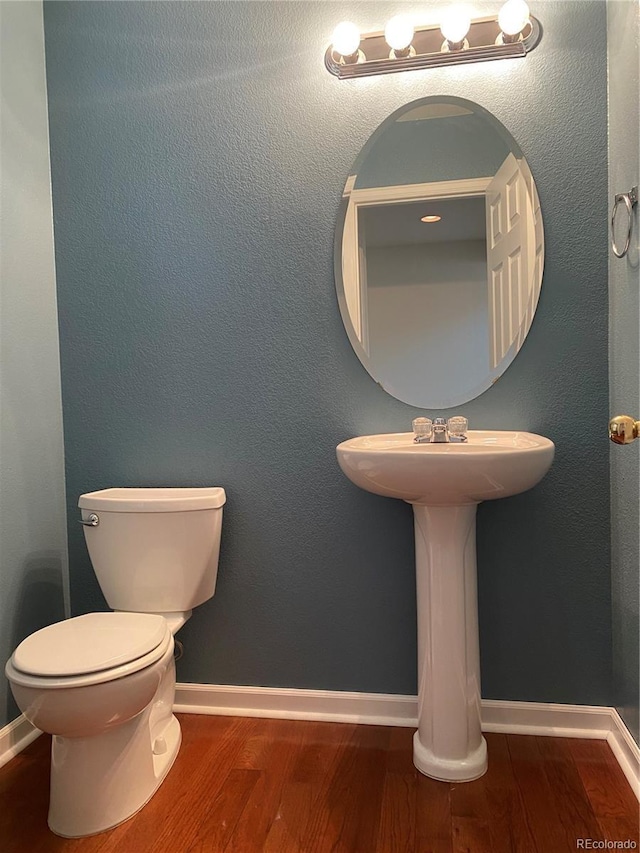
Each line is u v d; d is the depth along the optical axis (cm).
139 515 170
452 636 154
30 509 183
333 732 179
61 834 139
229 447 190
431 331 178
